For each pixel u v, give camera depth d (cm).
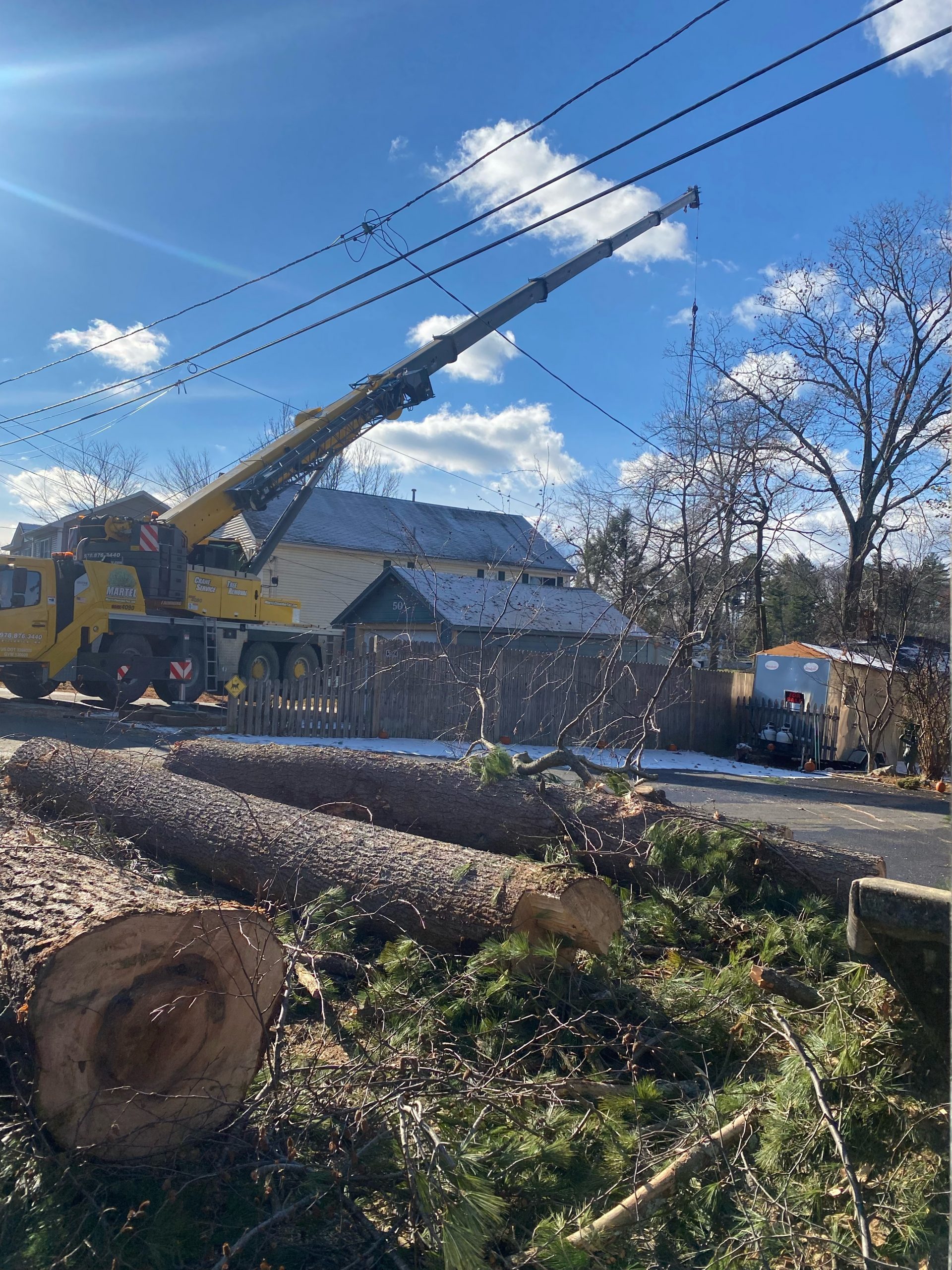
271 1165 265
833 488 2806
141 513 3606
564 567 3628
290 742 1333
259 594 1862
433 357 1694
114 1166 264
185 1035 283
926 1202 259
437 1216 242
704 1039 379
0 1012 274
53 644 1509
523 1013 383
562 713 1631
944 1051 291
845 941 446
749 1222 261
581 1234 253
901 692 1786
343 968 435
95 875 338
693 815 543
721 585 2284
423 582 2003
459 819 564
